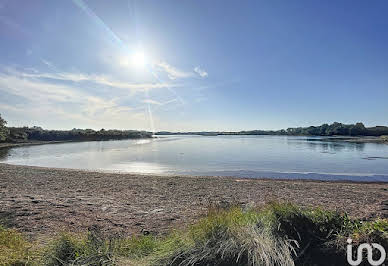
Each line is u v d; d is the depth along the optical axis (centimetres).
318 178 1638
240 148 5203
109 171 1939
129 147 5662
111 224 621
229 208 464
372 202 884
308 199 932
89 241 380
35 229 560
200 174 1834
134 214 711
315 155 3497
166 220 656
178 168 2180
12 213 673
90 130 10981
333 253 298
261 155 3534
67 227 584
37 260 335
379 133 13312
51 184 1219
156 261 312
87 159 3003
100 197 934
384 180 1555
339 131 14662
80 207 765
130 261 322
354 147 5422
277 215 377
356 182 1455
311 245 320
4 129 6084
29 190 1053
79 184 1234
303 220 359
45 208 738
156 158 3127
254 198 957
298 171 1992
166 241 369
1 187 1105
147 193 1039
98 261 318
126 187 1172
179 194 1026
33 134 8125
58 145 6500
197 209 774
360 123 14088
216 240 321
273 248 296
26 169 1820
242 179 1498
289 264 274
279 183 1334
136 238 471
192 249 312
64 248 357
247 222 368
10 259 328
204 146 6056
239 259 286
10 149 4916
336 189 1155
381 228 309
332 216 369
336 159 2953
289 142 8225
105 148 5294
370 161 2722
